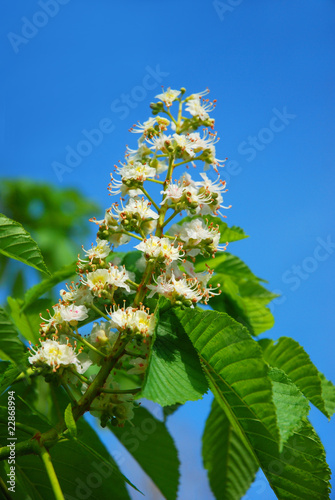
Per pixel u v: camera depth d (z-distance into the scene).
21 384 0.78
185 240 0.73
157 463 0.81
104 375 0.69
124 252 0.81
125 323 0.68
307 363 0.79
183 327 0.70
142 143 0.75
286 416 0.68
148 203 0.72
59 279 0.80
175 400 0.65
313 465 0.69
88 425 0.74
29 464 0.74
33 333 0.81
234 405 0.69
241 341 0.68
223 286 0.86
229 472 0.90
